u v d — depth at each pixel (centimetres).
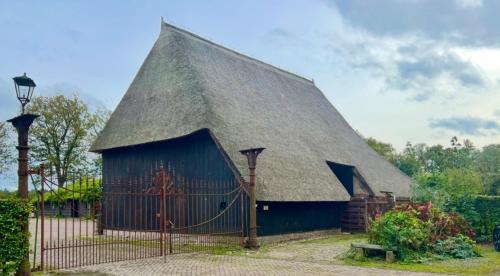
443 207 1805
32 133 4278
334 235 2162
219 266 1195
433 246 1372
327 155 2394
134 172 2164
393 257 1286
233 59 2547
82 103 4538
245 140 1869
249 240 1590
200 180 1866
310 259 1341
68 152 4456
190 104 1934
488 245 1691
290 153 2084
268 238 1772
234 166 1688
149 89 2234
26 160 979
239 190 1661
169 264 1227
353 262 1280
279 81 2861
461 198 1822
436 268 1180
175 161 1989
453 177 2209
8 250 909
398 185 2892
